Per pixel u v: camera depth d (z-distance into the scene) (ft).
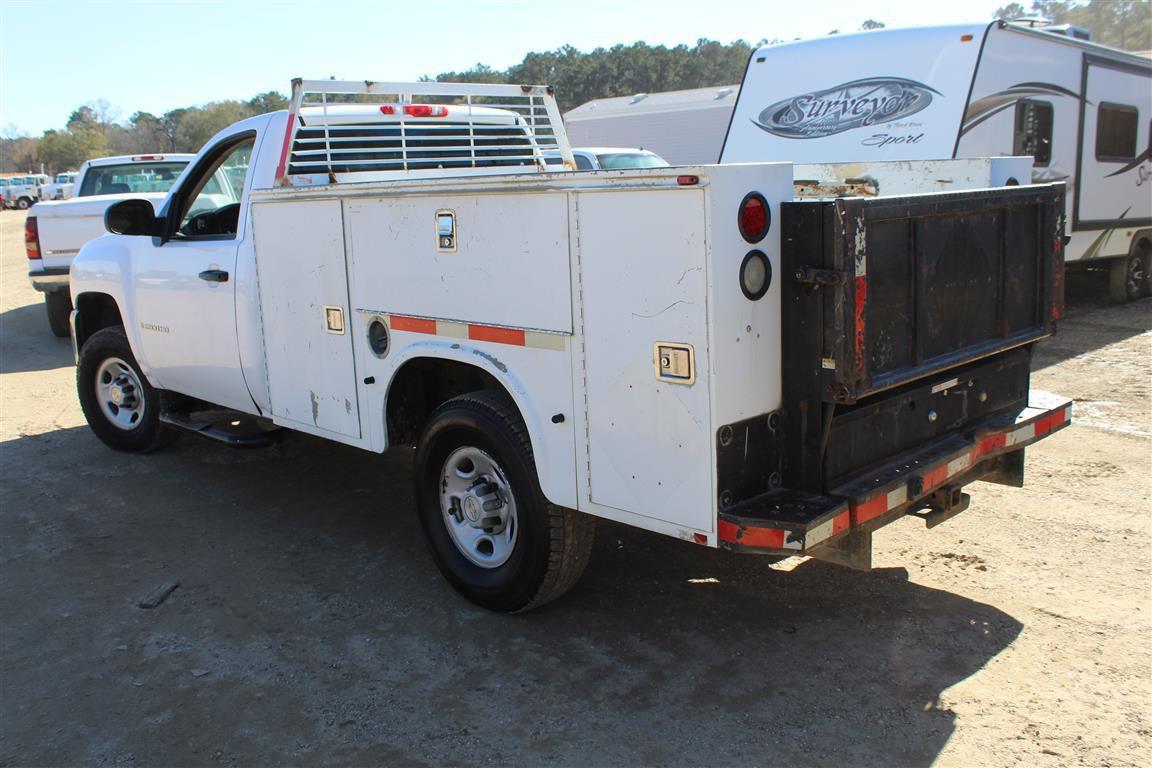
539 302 11.38
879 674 11.53
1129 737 10.14
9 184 195.62
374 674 11.85
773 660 11.93
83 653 12.50
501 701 11.18
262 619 13.39
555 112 19.88
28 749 10.43
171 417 19.70
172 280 18.19
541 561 12.34
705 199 9.45
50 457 21.31
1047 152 31.53
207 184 18.40
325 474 19.98
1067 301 40.09
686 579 14.38
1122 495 17.22
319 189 14.28
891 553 15.10
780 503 10.27
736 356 9.91
